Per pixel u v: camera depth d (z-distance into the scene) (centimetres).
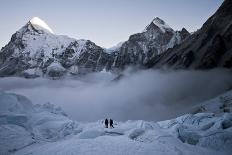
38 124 5938
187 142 4431
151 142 3859
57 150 3562
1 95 6122
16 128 5169
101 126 5856
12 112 5741
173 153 3428
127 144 3644
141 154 3341
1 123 5212
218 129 4647
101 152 3375
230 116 5362
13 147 4419
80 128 6000
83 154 3331
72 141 3878
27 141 4753
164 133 4259
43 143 4803
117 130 4794
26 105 6638
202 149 3925
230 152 3969
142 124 5028
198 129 5294
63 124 6044
